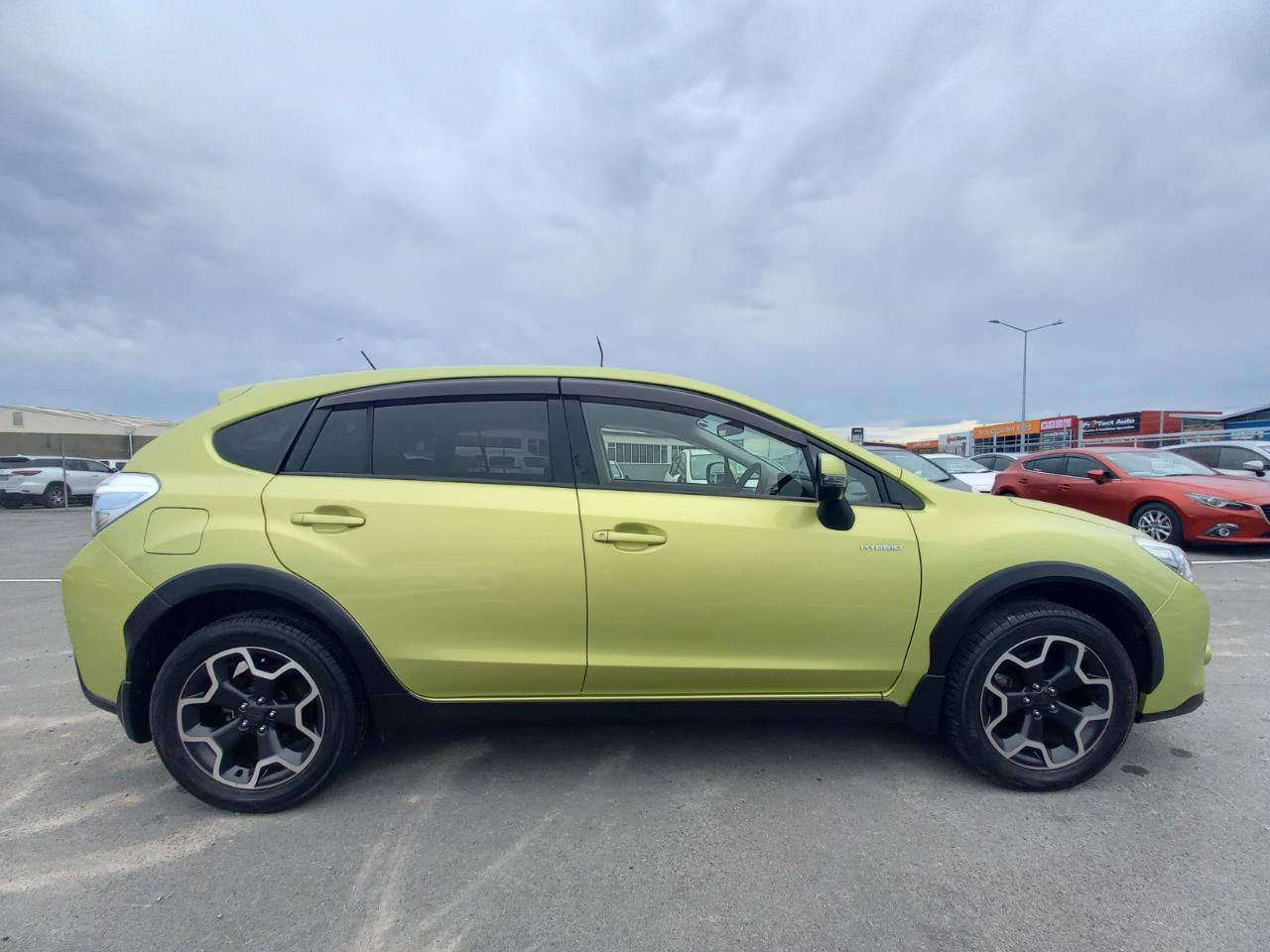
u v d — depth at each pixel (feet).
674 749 10.39
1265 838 8.04
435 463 9.07
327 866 7.63
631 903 6.97
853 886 7.22
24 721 11.83
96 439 91.71
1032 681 9.02
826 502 8.75
